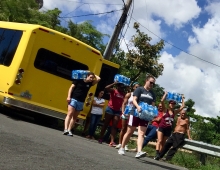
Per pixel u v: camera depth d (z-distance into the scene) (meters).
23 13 31.33
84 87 11.02
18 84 11.71
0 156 5.55
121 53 25.55
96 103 12.73
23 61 11.70
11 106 11.89
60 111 12.42
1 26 13.07
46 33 12.03
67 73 12.48
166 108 11.95
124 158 8.64
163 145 11.96
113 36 18.72
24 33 11.91
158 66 21.48
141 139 8.89
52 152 6.74
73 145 8.57
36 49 11.91
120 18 18.70
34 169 5.16
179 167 11.01
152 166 8.62
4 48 12.45
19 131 8.61
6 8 30.05
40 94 12.10
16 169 4.99
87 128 13.47
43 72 12.09
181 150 15.36
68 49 12.45
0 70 12.20
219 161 13.68
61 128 13.85
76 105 10.99
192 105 34.66
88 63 12.80
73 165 5.95
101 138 11.98
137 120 8.92
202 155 12.70
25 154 6.03
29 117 14.75
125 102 11.12
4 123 9.68
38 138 8.17
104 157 7.79
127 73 21.91
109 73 14.25
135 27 21.55
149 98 8.81
